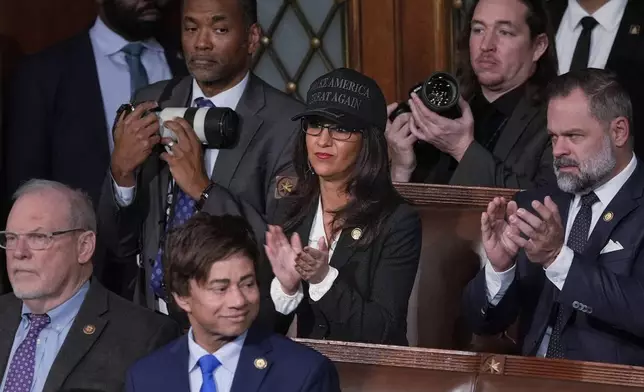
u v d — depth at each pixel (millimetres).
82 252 11422
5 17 15922
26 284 11195
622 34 14758
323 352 10102
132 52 15742
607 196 11766
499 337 11852
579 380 9312
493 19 14078
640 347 11375
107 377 11000
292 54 16531
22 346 11375
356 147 11281
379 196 11328
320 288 10734
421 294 11547
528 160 13828
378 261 11164
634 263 11445
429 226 11688
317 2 16484
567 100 11688
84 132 15555
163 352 10016
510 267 11320
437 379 9477
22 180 15492
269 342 9969
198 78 13453
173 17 15914
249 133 13305
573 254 11109
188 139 12789
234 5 13391
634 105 14617
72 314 11422
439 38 16297
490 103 14266
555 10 15148
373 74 16562
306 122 11609
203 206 12656
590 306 11102
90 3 15859
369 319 10789
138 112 12844
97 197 15406
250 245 9727
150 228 12984
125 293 13148
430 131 13750
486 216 11133
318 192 11656
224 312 9586
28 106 15633
